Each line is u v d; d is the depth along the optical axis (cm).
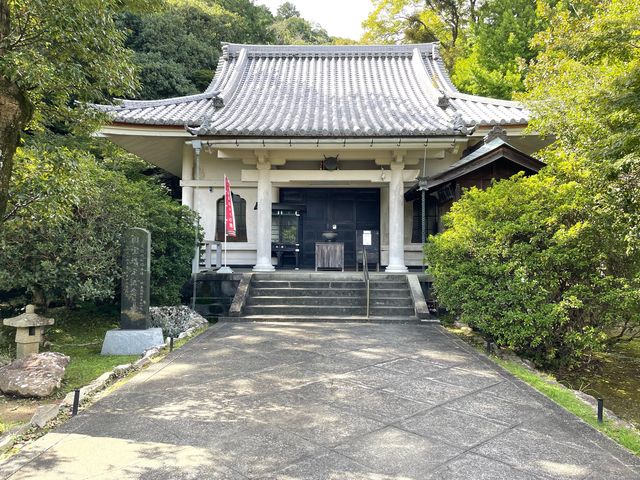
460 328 894
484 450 359
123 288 780
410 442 372
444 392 504
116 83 622
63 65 548
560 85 816
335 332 823
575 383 696
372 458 342
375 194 1481
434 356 661
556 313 648
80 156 756
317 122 1191
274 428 398
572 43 656
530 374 587
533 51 2166
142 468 325
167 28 2455
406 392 502
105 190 830
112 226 844
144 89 2220
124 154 1688
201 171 1380
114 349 752
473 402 473
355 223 1476
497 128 1076
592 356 790
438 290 816
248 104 1388
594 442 378
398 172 1180
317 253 1204
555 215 689
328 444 366
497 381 547
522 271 676
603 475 321
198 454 347
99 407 450
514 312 673
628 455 354
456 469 327
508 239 723
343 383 530
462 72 2281
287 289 1041
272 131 1065
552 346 713
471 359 648
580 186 690
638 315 640
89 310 1037
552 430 402
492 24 2477
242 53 1712
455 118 1096
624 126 533
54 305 1064
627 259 664
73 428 399
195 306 1066
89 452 351
